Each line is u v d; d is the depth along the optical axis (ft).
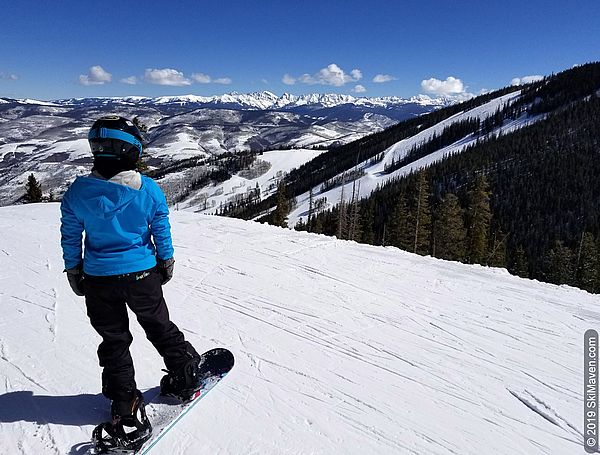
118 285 7.43
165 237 7.93
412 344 13.46
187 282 18.20
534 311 17.74
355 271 21.81
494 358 12.92
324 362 11.75
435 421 9.41
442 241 113.60
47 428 8.25
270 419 8.96
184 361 8.73
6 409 8.79
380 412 9.55
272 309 15.53
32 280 17.49
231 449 7.96
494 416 9.81
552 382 11.65
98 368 10.56
